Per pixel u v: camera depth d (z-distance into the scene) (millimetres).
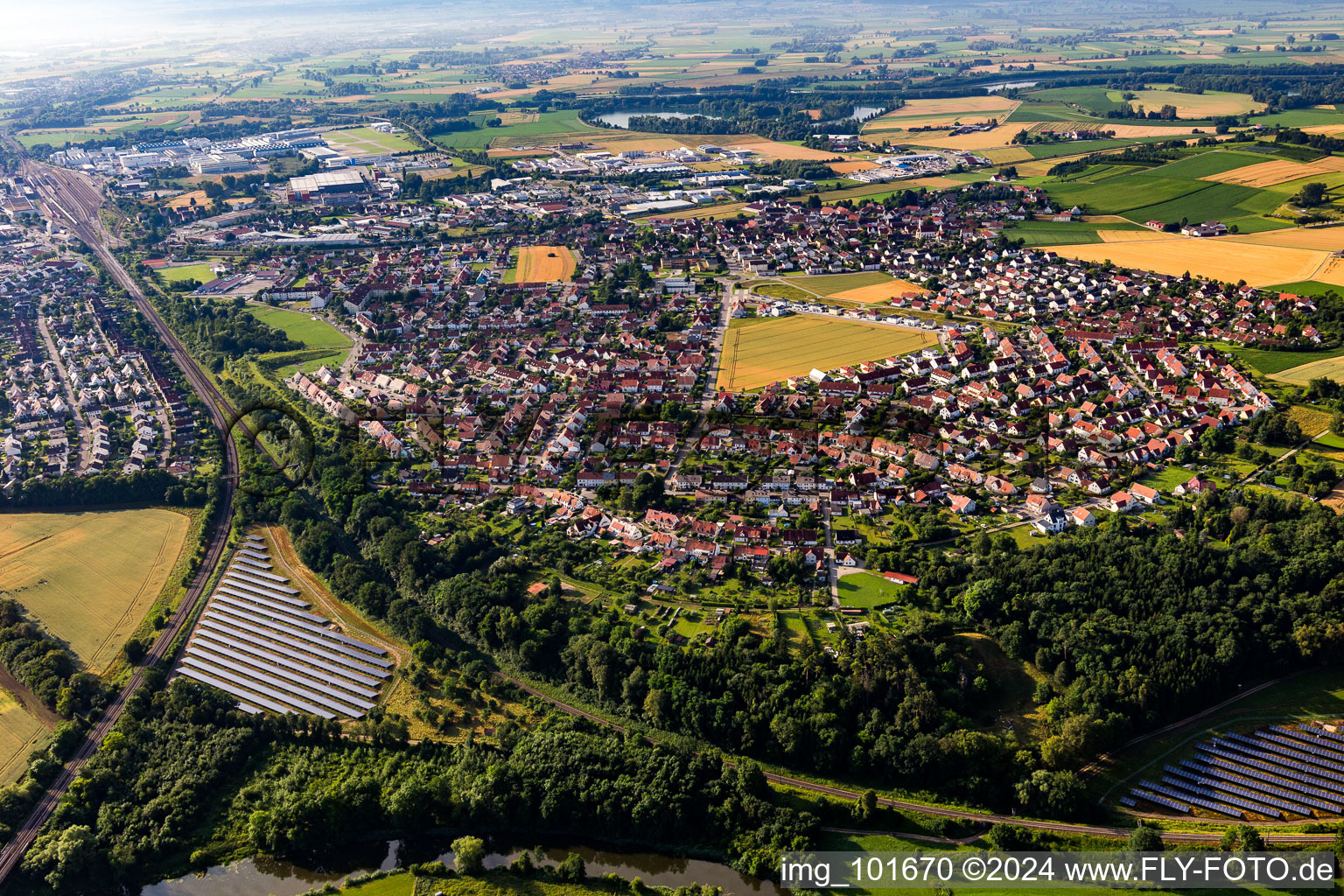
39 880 182000
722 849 180875
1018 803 183375
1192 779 185500
